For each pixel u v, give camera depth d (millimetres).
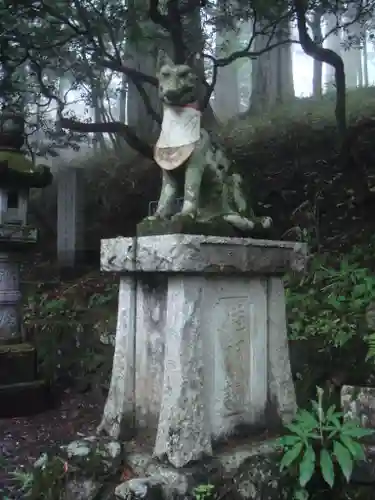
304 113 11711
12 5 7027
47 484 3463
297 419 3389
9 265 6660
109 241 3533
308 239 7348
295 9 7633
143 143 8750
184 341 3084
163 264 3104
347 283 5418
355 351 4223
